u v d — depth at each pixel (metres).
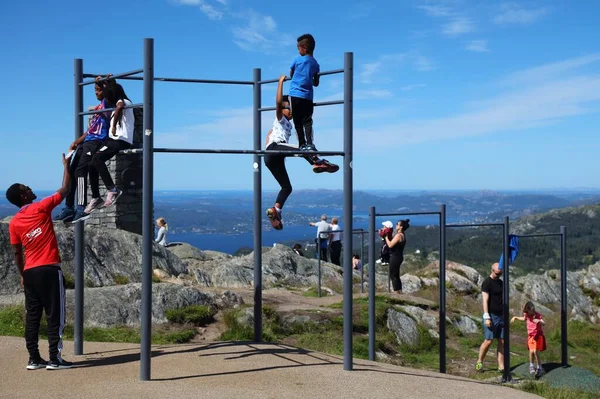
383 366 7.88
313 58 7.13
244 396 5.67
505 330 10.86
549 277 24.50
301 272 19.98
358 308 13.58
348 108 7.06
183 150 6.38
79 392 5.64
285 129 7.31
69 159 7.32
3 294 11.21
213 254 22.77
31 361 6.60
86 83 7.40
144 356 6.14
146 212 6.19
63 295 6.63
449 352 13.31
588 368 12.99
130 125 7.11
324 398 5.79
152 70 6.26
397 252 16.17
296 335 12.07
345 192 7.14
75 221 7.19
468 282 20.73
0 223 12.04
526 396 6.85
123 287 11.52
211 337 10.93
